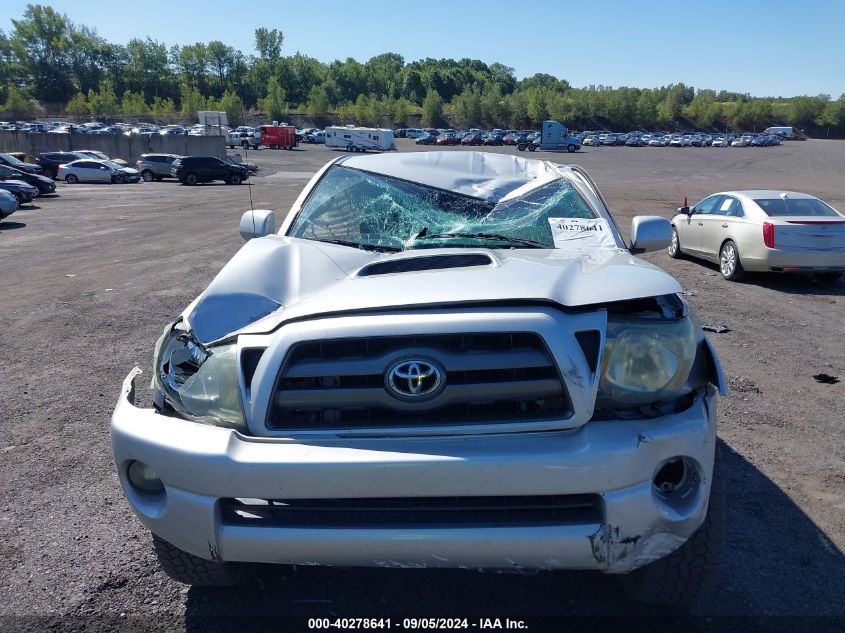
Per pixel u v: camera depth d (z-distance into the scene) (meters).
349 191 4.22
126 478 2.79
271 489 2.49
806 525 3.79
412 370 2.56
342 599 3.14
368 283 2.91
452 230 3.85
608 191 31.75
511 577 3.29
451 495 2.46
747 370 6.60
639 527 2.50
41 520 3.90
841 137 160.12
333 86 173.88
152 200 29.38
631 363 2.69
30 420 5.42
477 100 146.12
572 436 2.54
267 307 2.98
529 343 2.59
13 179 30.50
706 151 85.00
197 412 2.74
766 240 10.81
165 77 165.12
